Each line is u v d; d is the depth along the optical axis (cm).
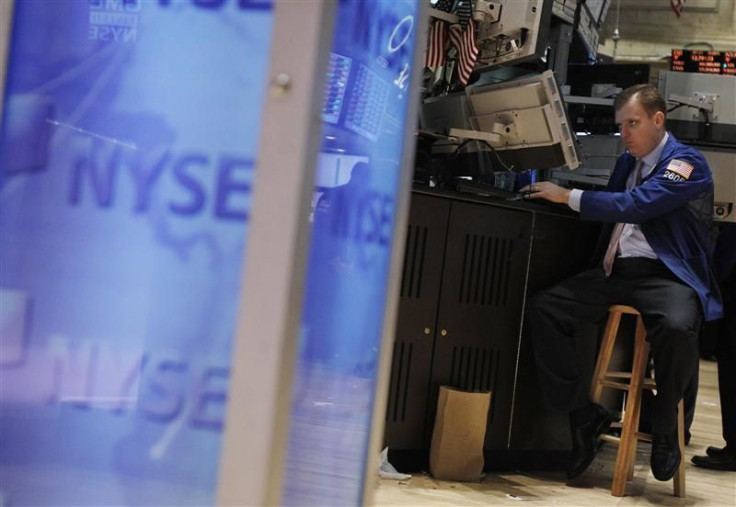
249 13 79
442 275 294
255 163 76
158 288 80
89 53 82
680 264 296
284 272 72
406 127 99
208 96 79
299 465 88
